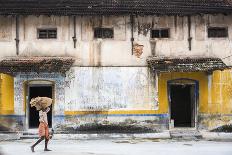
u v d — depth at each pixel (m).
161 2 21.59
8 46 21.19
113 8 20.78
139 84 21.22
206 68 19.91
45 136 15.48
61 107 20.94
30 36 21.25
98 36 21.47
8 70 19.56
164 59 20.80
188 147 16.92
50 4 21.06
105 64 21.25
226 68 19.92
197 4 21.50
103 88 21.14
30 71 19.64
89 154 14.77
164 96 21.20
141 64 21.31
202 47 21.66
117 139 20.14
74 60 20.84
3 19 21.20
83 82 21.11
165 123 21.12
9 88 20.84
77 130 20.91
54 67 19.62
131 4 21.30
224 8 21.20
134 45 21.38
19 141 19.22
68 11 20.58
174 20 21.56
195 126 21.55
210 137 20.78
